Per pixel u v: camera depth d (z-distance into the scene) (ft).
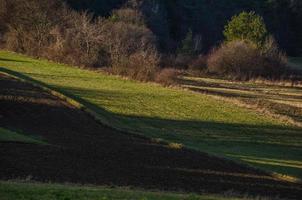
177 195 146.30
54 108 342.85
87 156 231.91
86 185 173.88
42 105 344.90
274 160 270.05
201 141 303.89
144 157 244.22
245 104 433.07
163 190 183.11
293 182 227.81
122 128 314.96
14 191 127.24
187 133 321.32
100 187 166.40
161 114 370.53
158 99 424.87
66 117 323.78
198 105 414.00
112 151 250.37
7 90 374.22
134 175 205.46
